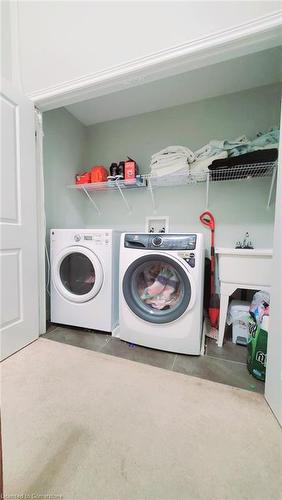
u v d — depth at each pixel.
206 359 1.37
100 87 1.37
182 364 1.31
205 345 1.55
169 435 0.83
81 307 1.71
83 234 1.68
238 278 1.49
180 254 1.36
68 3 1.28
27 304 1.48
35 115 1.55
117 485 0.66
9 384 1.10
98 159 2.46
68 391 1.06
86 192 2.35
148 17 1.16
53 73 1.41
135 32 1.20
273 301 0.96
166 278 1.54
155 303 1.54
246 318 1.56
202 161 1.75
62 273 1.82
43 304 1.67
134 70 1.24
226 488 0.65
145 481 0.67
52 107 1.57
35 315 1.55
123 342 1.56
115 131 2.38
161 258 1.40
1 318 1.29
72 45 1.33
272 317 0.97
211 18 1.07
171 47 1.15
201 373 1.22
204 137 2.05
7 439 0.80
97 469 0.70
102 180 2.11
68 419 0.90
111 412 0.94
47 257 1.91
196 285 1.34
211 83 1.82
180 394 1.05
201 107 2.05
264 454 0.76
